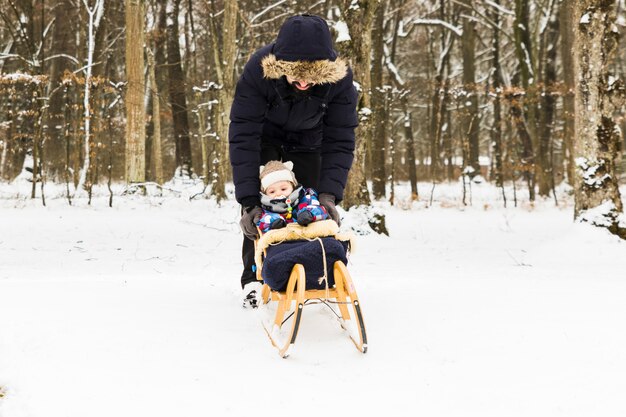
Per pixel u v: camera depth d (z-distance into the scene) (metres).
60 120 24.23
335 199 4.53
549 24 28.23
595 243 9.25
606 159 9.80
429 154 39.91
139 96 19.25
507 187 27.64
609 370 3.29
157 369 3.34
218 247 10.75
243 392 3.07
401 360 3.53
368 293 5.19
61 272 7.59
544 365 3.40
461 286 5.55
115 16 28.33
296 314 3.53
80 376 3.22
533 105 24.36
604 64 9.93
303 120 4.44
